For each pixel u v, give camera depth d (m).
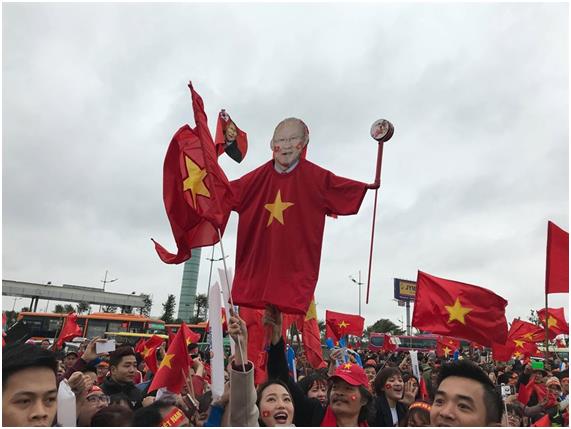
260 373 6.53
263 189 5.52
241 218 5.57
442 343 18.02
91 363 5.86
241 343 3.81
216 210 4.40
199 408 4.59
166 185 4.91
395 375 6.41
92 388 5.07
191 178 4.72
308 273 5.00
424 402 4.64
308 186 5.25
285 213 5.22
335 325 13.09
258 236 5.33
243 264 5.41
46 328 29.75
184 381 5.84
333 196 5.17
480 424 2.72
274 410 3.96
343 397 4.57
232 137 5.40
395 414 6.34
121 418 3.76
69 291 70.31
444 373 2.97
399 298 67.19
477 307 6.83
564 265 6.27
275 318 4.98
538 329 13.17
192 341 8.78
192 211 4.97
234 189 5.65
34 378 2.75
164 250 5.20
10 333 4.27
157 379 5.83
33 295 67.81
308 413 4.72
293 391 4.72
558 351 20.64
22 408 2.68
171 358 5.89
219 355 4.78
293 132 5.51
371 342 43.62
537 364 12.65
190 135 4.94
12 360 2.74
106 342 5.98
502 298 6.78
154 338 10.36
